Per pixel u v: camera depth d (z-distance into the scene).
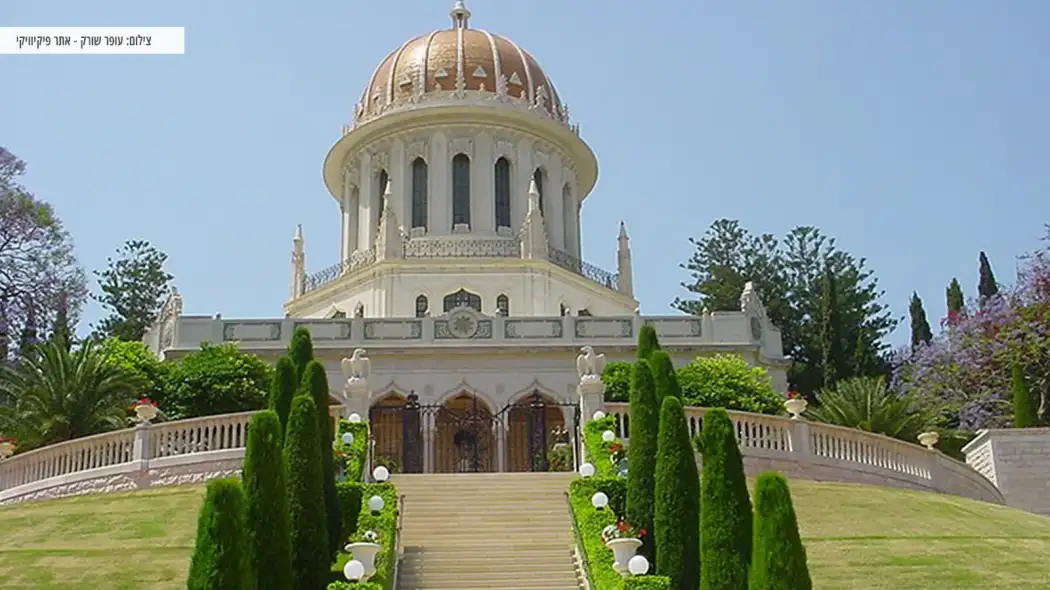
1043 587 21.73
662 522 21.42
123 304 82.88
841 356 70.81
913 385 55.59
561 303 55.22
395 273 54.00
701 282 80.25
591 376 33.38
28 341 58.12
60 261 61.50
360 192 60.56
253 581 17.52
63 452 32.66
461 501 27.77
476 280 54.09
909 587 21.77
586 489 24.72
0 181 60.81
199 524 17.06
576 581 22.12
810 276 77.38
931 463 35.25
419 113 58.84
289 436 21.75
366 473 29.84
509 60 61.97
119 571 22.28
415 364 46.38
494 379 46.31
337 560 22.59
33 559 23.20
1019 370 43.84
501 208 59.00
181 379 39.94
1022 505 36.25
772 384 48.28
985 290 70.62
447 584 22.08
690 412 32.72
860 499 29.89
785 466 32.88
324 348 46.31
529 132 60.16
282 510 19.47
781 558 16.70
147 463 31.66
